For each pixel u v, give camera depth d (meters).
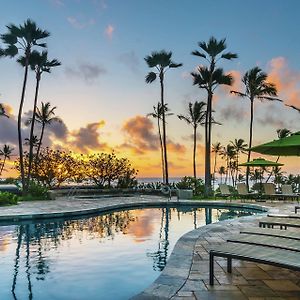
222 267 5.81
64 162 33.41
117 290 5.64
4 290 5.64
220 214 16.75
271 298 4.39
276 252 4.78
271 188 21.02
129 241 9.62
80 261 7.43
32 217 14.14
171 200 22.72
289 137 6.70
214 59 28.52
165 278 5.16
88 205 18.56
